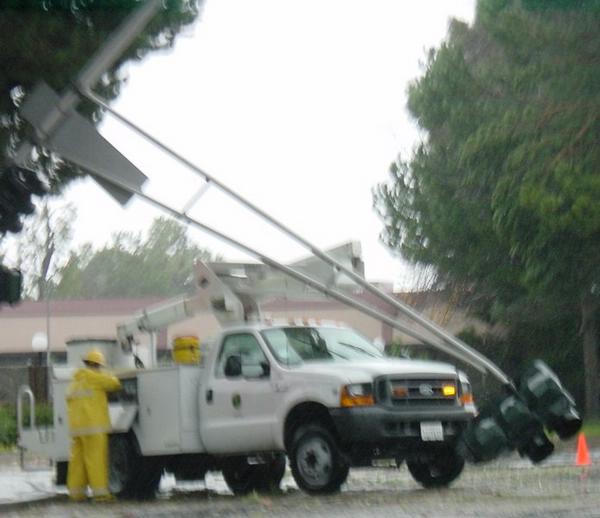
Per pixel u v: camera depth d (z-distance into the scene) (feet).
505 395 66.33
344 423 67.15
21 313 218.18
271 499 70.18
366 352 74.59
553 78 142.82
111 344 85.25
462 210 172.96
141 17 67.56
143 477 76.38
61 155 70.90
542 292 156.35
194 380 74.79
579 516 55.01
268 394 70.95
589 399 178.81
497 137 146.92
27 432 84.74
